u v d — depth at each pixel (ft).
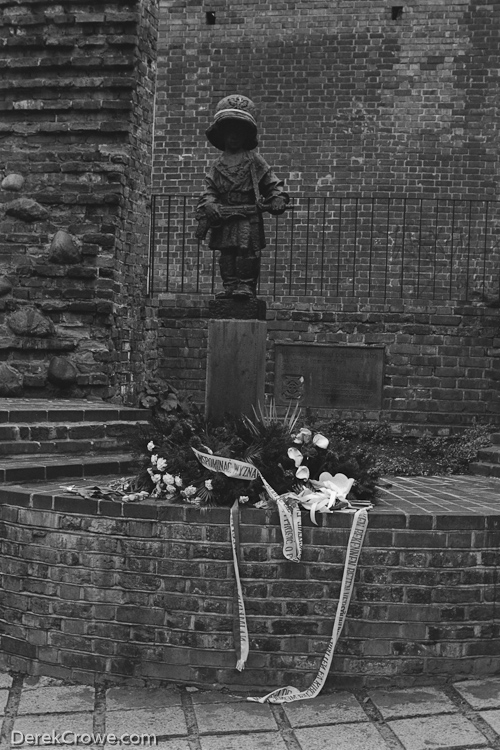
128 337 29.96
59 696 14.96
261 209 18.48
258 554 15.12
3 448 20.29
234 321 18.28
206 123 47.29
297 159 46.50
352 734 13.41
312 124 46.39
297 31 46.60
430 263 45.68
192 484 15.69
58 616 15.76
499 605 15.42
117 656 15.47
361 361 31.83
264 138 46.70
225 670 15.17
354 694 14.96
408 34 46.01
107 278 28.37
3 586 16.31
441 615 15.23
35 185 28.99
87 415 22.86
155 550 15.34
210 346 18.35
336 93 46.32
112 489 16.62
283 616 15.12
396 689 15.11
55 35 29.14
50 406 23.98
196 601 15.23
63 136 29.12
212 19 47.29
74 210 28.76
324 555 15.12
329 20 46.44
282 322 32.04
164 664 15.33
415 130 45.91
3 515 16.34
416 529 15.17
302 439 16.46
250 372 18.24
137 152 29.99
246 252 18.52
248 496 15.56
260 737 13.35
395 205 45.91
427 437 30.91
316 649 15.15
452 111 45.78
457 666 15.30
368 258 46.01
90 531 15.58
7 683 15.55
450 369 31.58
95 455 21.70
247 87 46.93
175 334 32.81
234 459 15.57
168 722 13.88
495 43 45.57
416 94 45.98
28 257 28.66
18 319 28.27
